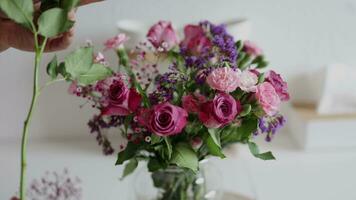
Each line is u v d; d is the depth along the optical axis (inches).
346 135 45.8
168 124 24.2
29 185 40.4
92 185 40.4
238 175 41.4
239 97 26.2
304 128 45.7
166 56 30.8
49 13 21.0
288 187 40.6
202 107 25.0
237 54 30.0
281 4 46.5
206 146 28.3
